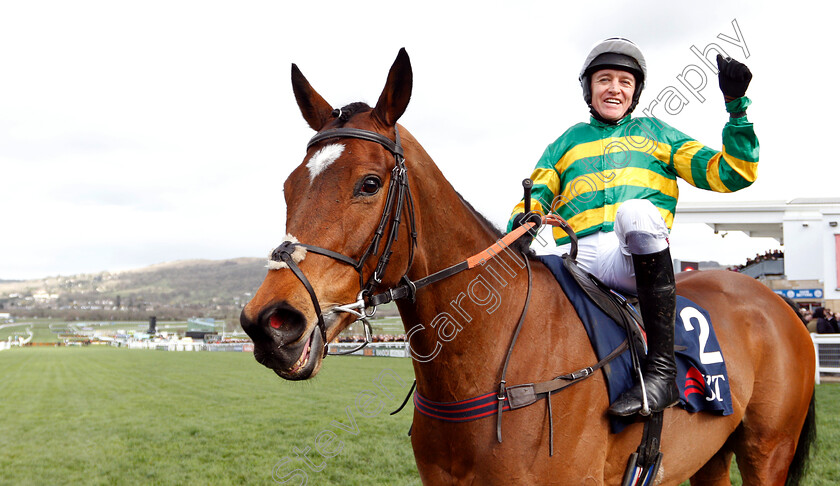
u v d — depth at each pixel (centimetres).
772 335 232
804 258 1270
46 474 512
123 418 806
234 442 630
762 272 1667
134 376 1509
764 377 229
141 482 483
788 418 230
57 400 1023
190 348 4075
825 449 498
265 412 828
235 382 1296
